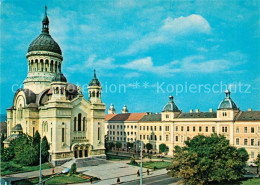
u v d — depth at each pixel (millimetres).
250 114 84062
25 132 80750
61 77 74750
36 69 89938
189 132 95438
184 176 42625
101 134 83375
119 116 133125
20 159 68812
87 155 79438
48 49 89875
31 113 79938
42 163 70938
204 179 43250
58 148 71562
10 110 92000
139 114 125125
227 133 85500
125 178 59750
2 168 63531
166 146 101562
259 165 59750
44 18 93875
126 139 122188
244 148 75500
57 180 55625
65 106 73812
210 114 93188
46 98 83625
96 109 82250
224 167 46031
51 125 73312
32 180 54781
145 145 110688
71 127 76188
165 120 102375
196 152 45969
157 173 65375
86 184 53906
